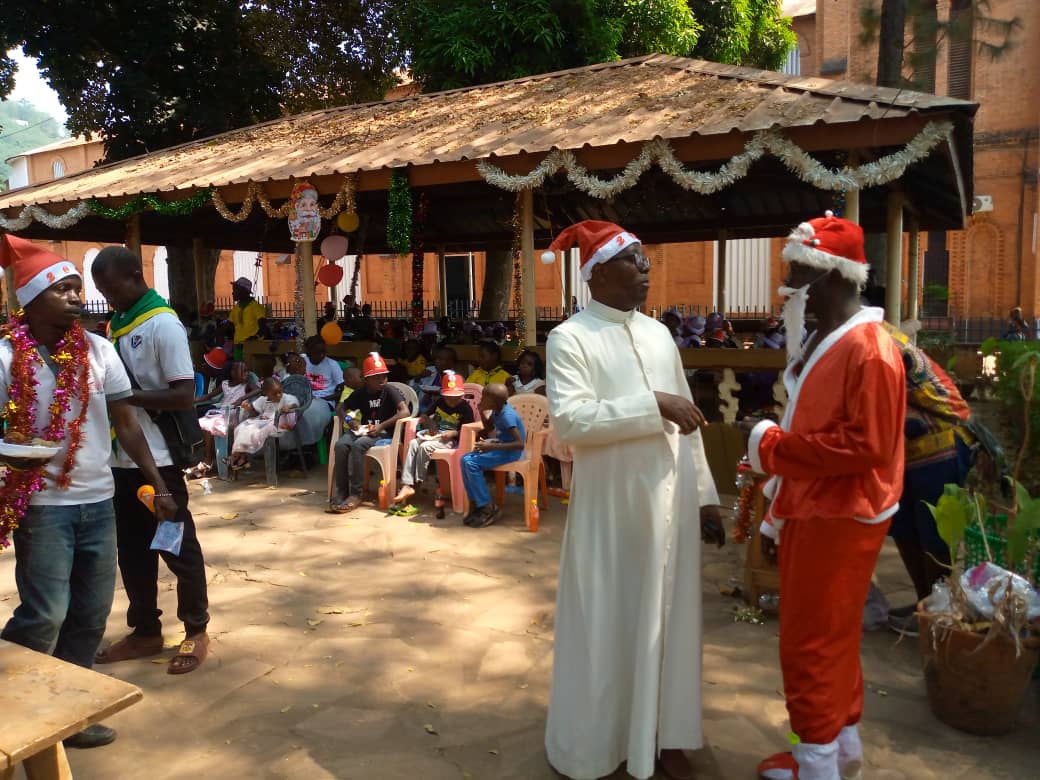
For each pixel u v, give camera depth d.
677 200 12.23
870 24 12.00
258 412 7.77
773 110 6.84
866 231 13.23
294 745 3.19
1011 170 23.02
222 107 16.70
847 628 2.54
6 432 2.94
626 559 2.81
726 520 6.09
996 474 4.04
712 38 16.95
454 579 4.99
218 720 3.39
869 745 3.14
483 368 8.12
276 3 18.23
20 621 2.98
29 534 2.96
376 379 6.93
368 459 7.67
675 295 25.33
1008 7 22.77
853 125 6.30
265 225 14.05
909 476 3.91
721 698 3.52
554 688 2.94
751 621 4.29
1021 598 3.07
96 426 3.12
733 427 6.77
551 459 7.18
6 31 14.71
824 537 2.50
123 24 15.69
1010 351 5.76
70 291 3.00
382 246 16.50
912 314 12.95
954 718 3.23
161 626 4.12
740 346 11.79
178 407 3.64
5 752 2.08
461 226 15.66
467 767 3.03
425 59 14.62
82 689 2.41
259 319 11.18
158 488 3.41
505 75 14.27
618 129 7.43
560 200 12.43
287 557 5.46
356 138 9.98
